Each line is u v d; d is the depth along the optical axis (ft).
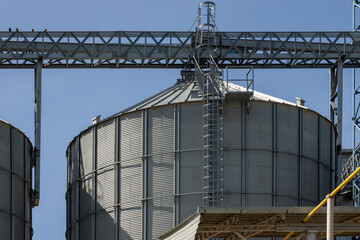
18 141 279.08
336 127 298.15
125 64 298.35
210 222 183.42
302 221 180.45
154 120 267.59
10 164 273.33
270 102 268.00
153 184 263.08
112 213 268.41
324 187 274.57
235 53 296.10
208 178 256.93
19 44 292.81
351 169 320.70
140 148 267.59
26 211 279.49
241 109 264.93
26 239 277.64
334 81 306.14
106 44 294.87
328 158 279.49
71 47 295.28
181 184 260.01
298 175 267.39
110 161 272.92
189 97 272.51
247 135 263.49
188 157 261.65
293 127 270.05
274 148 264.93
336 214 177.06
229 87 280.72
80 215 280.31
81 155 284.61
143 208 262.67
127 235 263.49
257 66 299.99
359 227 183.42
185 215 257.55
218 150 258.78
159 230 259.19
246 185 259.80
